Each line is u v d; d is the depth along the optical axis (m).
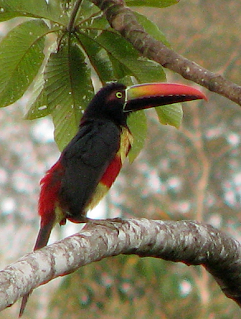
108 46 8.75
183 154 27.75
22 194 30.70
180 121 9.67
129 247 7.19
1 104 8.88
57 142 9.49
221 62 27.64
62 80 9.03
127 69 8.96
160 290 14.54
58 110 9.20
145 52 7.36
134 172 27.20
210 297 16.52
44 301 21.98
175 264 14.95
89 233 6.75
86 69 9.02
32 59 8.68
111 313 14.30
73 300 14.48
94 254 6.64
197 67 6.92
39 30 8.47
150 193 26.45
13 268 5.59
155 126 28.09
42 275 5.82
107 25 8.53
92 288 14.44
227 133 27.72
